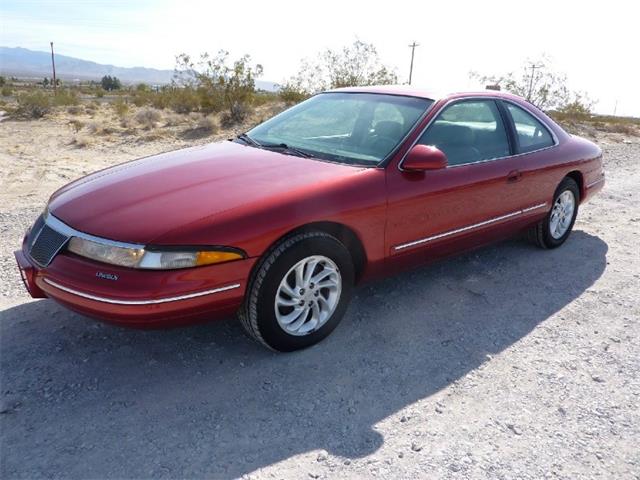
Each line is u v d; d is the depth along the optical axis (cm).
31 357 321
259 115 1627
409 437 266
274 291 306
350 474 241
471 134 421
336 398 294
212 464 244
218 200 303
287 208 305
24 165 915
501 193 433
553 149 494
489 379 317
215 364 321
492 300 420
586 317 399
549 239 525
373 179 346
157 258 272
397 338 358
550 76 2097
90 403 282
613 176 955
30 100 1659
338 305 344
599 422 283
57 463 240
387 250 362
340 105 438
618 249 552
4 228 541
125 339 345
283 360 327
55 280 290
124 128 1392
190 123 1502
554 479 242
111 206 305
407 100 413
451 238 404
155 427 266
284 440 261
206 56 1645
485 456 255
